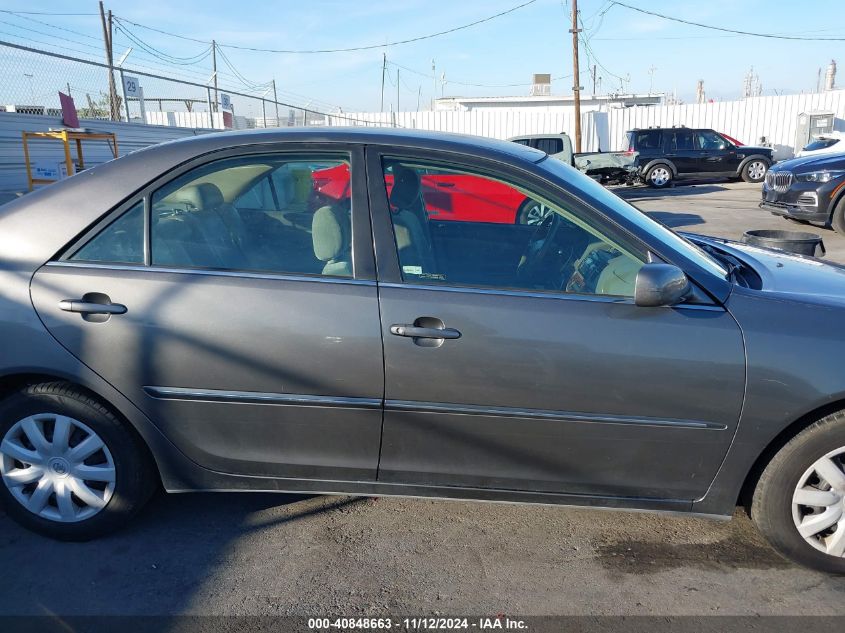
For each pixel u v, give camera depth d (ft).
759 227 37.78
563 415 7.96
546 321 7.88
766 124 84.58
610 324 7.85
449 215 8.93
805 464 7.98
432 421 8.11
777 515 8.21
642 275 7.63
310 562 8.66
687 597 8.01
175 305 8.16
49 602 7.89
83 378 8.30
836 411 7.89
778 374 7.70
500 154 8.72
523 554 8.85
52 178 35.99
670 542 9.13
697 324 7.82
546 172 8.60
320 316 8.02
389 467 8.44
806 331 7.77
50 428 8.77
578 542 9.12
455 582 8.28
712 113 86.94
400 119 93.97
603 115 89.30
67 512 8.87
